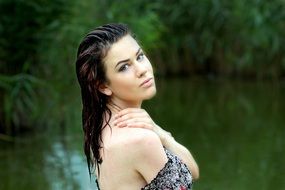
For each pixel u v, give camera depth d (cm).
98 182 256
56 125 753
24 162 612
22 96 705
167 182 241
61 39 735
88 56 242
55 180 554
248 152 638
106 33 242
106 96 248
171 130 752
